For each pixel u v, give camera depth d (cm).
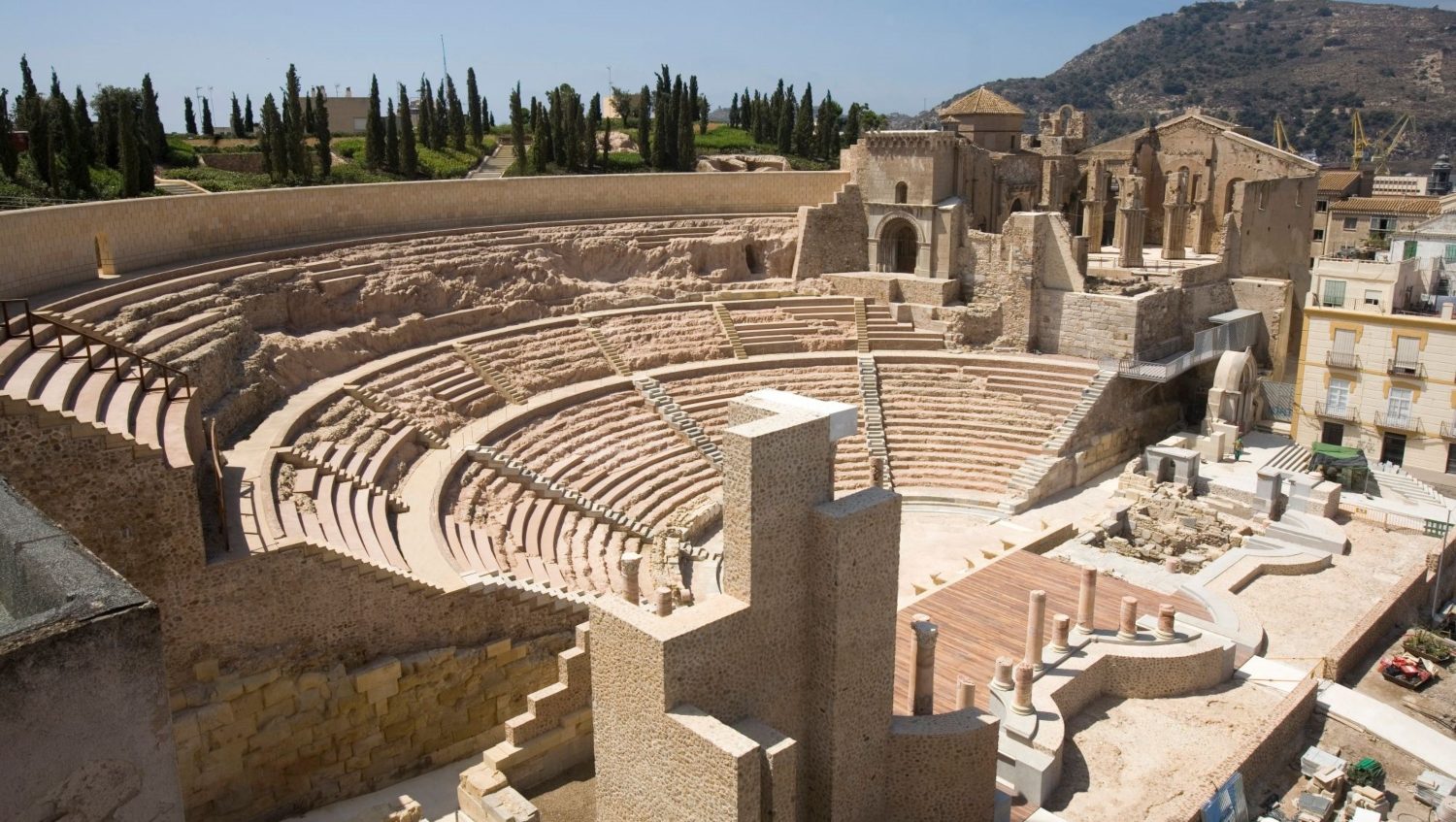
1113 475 5191
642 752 2022
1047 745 2633
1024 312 5659
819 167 9725
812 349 5722
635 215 6303
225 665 2673
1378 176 14025
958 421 5247
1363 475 4909
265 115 6906
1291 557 3972
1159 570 3875
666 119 8769
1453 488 4984
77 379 2856
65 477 2453
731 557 2084
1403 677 3084
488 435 4325
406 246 5281
